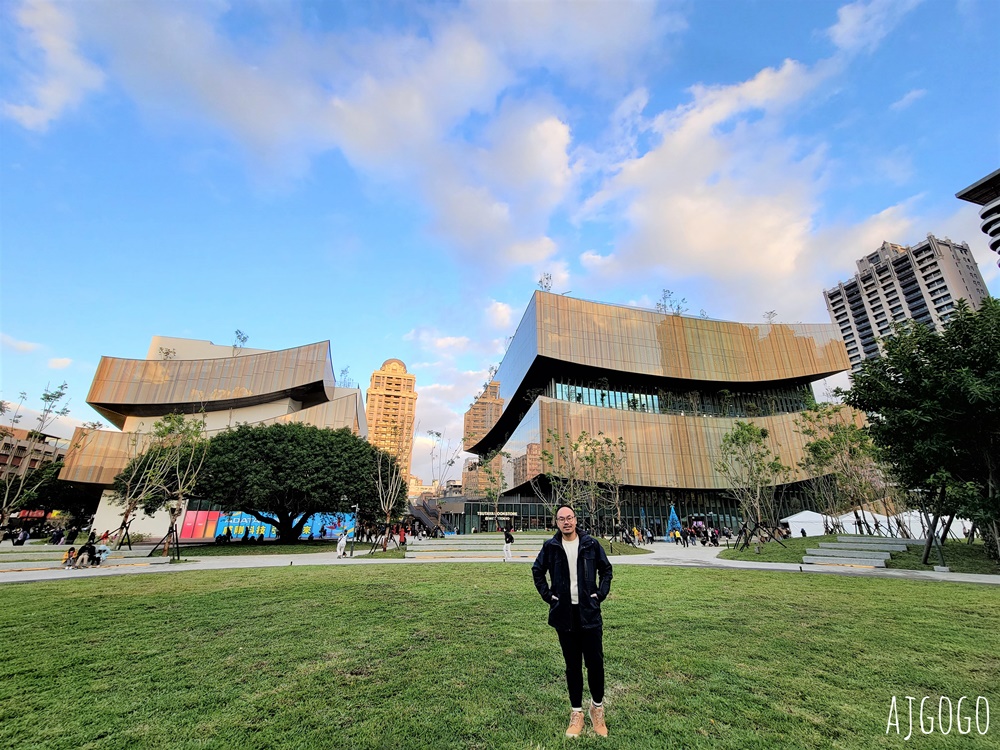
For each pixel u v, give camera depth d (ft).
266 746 12.01
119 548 76.69
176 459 83.76
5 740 12.23
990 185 113.09
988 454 50.70
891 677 17.24
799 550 70.03
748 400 203.00
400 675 17.39
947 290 335.26
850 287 394.93
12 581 43.16
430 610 29.53
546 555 14.21
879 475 93.25
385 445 266.77
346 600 32.91
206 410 186.60
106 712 14.01
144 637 22.74
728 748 11.95
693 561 66.74
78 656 19.56
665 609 29.86
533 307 184.44
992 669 18.16
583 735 12.56
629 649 20.80
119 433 165.17
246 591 36.86
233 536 169.07
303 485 104.99
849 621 26.37
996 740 12.50
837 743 12.26
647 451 177.68
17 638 22.39
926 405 50.19
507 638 22.74
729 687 16.20
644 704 14.71
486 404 264.72
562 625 13.10
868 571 52.13
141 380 183.01
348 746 11.99
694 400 198.80
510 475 194.59
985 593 35.91
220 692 15.66
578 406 173.99
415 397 296.10
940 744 12.26
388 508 100.48
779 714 13.99
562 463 138.31
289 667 18.30
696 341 200.44
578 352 182.29
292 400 195.83
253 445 110.52
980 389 45.29
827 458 98.17
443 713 13.97
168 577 46.11
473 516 173.68
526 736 12.51
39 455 240.73
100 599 33.30
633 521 170.91
